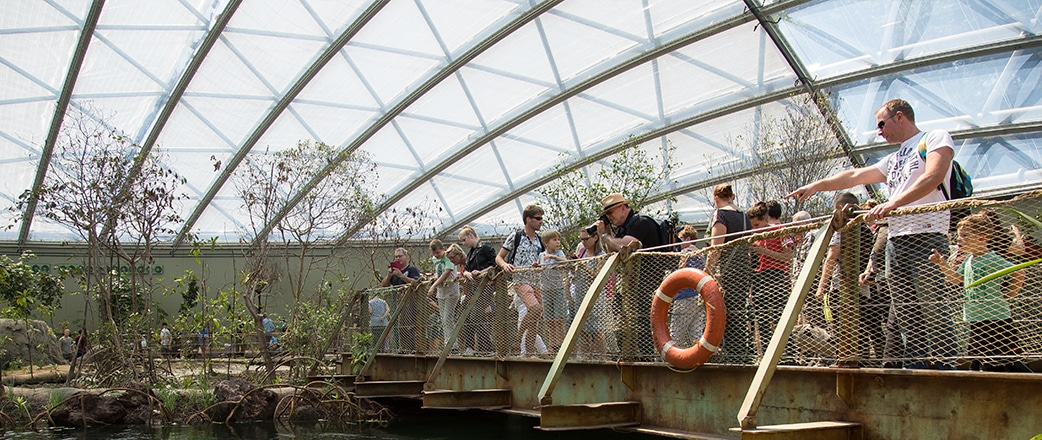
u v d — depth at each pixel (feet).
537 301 35.99
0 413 47.70
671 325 28.86
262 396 51.47
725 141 93.50
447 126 98.32
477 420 48.47
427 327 46.96
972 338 20.22
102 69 83.97
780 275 25.14
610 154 98.73
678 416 27.94
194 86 88.38
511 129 97.91
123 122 91.30
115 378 56.13
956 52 71.15
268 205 73.56
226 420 49.39
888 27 72.38
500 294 38.60
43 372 67.77
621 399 30.63
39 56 81.25
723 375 26.37
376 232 100.01
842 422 22.47
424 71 89.35
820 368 23.02
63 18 76.64
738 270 26.30
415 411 52.80
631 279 30.40
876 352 22.30
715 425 26.45
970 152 78.38
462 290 42.75
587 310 30.40
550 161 103.50
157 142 94.84
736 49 81.71
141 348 58.18
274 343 63.67
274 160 81.56
